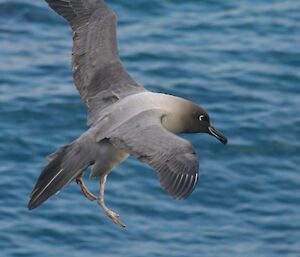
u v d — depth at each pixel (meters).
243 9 25.50
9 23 24.72
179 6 25.58
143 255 17.33
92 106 11.38
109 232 17.91
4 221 17.89
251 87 22.23
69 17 11.95
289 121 21.05
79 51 11.77
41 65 22.94
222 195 18.94
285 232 18.14
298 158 20.11
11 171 19.20
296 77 22.66
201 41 24.02
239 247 17.75
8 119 20.86
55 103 21.39
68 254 17.34
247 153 20.11
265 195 19.02
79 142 10.59
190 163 9.83
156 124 10.38
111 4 25.50
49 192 10.38
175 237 17.86
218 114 21.20
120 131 10.37
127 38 24.00
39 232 17.75
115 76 11.55
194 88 22.06
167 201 18.69
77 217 18.14
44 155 19.78
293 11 25.48
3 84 22.11
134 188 18.94
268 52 23.58
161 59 23.14
